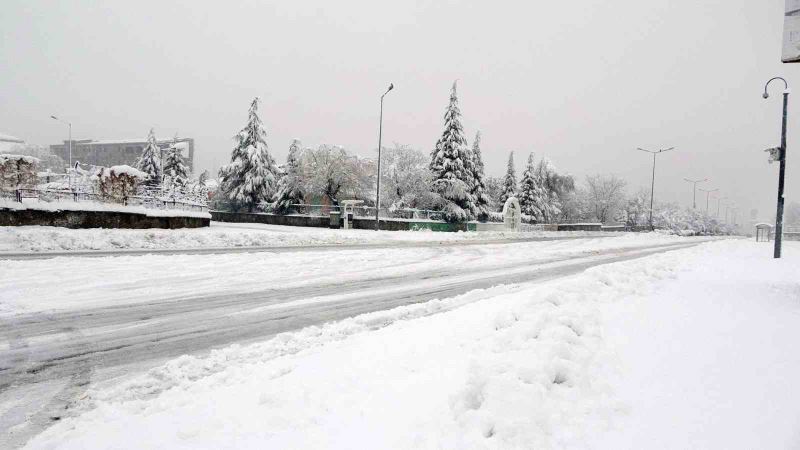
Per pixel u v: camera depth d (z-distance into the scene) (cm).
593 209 7044
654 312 518
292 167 3872
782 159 1477
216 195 4244
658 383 322
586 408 287
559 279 1189
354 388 373
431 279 1157
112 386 442
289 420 325
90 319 679
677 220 6719
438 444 265
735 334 436
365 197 3972
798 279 865
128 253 1430
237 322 688
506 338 399
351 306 813
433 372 378
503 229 4300
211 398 385
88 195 2100
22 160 1873
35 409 391
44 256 1271
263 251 1684
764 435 250
